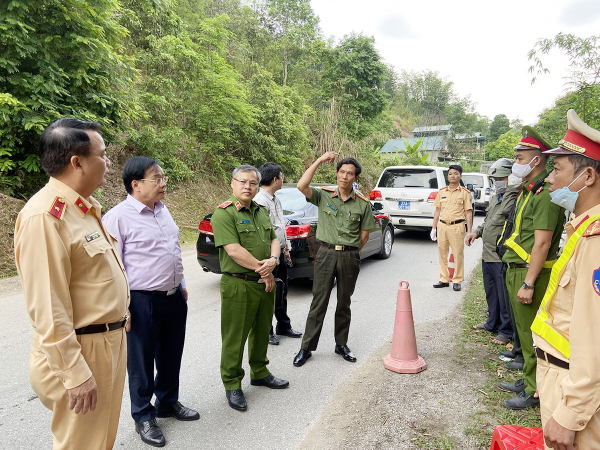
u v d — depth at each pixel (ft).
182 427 9.16
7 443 8.43
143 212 8.72
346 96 72.08
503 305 13.52
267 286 9.97
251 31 64.28
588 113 18.71
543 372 5.48
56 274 5.20
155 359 9.40
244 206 9.86
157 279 8.56
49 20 23.73
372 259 26.78
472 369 11.70
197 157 38.91
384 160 71.41
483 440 8.37
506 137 162.91
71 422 5.68
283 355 12.99
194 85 38.96
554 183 5.41
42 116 23.54
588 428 4.65
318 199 12.69
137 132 34.19
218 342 13.74
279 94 48.24
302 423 9.28
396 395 10.28
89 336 5.75
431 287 20.56
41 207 5.28
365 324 15.48
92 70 26.96
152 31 39.11
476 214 50.24
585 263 4.57
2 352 12.60
